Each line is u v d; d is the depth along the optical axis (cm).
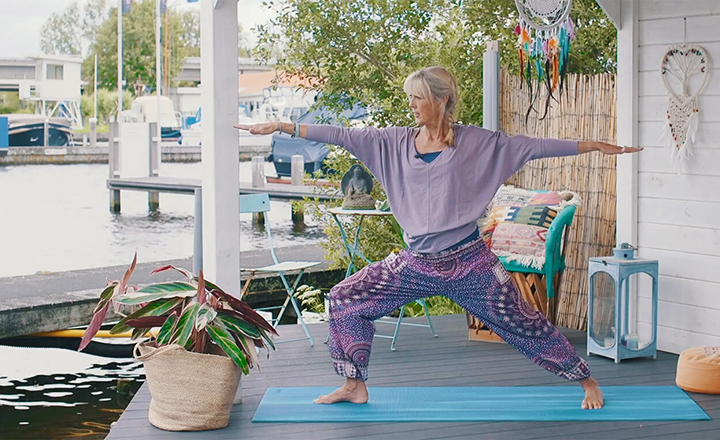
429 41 977
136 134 1784
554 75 593
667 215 598
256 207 654
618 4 602
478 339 637
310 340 622
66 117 3644
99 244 1359
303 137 464
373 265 475
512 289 459
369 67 991
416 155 456
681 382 513
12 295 831
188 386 444
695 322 588
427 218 452
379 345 627
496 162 454
